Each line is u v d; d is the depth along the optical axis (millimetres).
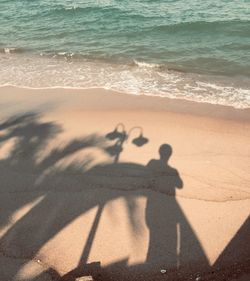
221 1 18594
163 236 5250
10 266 4887
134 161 6781
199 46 13133
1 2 21359
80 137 7613
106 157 6918
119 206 5777
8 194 6113
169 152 7027
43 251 5086
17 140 7578
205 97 9344
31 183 6332
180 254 4988
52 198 5984
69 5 19250
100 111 8734
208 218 5520
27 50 13789
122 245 5141
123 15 17094
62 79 10828
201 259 4910
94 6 18562
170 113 8539
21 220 5594
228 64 11500
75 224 5488
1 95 9844
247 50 12500
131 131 7801
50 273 4777
